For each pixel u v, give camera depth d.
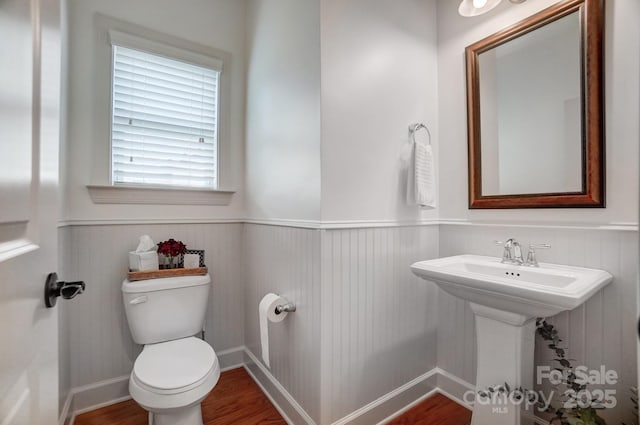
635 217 1.19
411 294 1.75
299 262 1.55
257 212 2.02
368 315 1.56
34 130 0.61
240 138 2.22
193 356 1.44
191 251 1.91
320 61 1.39
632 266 1.19
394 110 1.68
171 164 2.01
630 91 1.21
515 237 1.55
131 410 1.70
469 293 1.27
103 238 1.75
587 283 1.08
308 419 1.46
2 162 0.48
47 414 0.67
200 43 2.06
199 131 2.10
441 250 1.89
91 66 1.72
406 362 1.73
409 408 1.71
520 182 1.53
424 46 1.84
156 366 1.34
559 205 1.38
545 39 1.44
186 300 1.71
